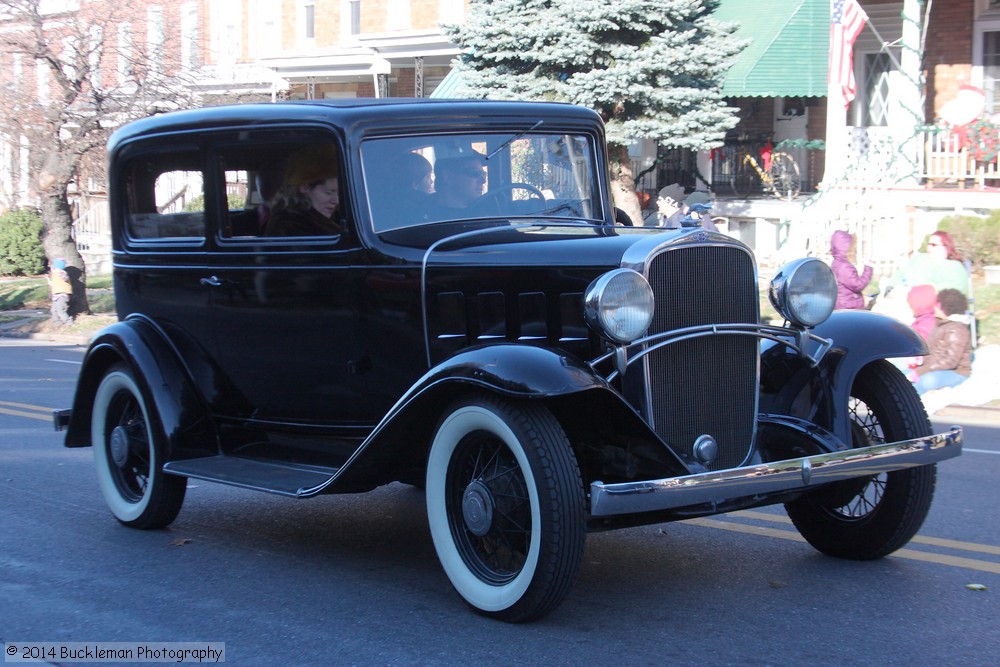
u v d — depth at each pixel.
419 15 27.97
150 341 6.26
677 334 4.84
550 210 5.86
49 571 5.57
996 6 18.42
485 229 5.42
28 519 6.69
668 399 4.86
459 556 4.82
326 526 6.48
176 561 5.74
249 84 30.05
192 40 24.88
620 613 4.81
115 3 21.00
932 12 18.97
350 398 5.57
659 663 4.21
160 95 21.41
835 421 5.23
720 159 21.06
